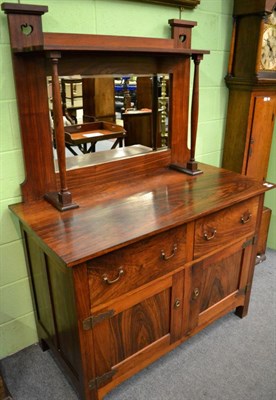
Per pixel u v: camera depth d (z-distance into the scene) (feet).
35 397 4.50
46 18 4.04
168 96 5.29
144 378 4.74
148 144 5.33
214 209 4.17
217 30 5.90
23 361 5.05
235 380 4.69
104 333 3.85
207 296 5.00
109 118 4.75
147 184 4.97
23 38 3.82
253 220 5.15
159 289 4.21
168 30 5.21
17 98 4.00
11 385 4.66
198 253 4.48
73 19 4.25
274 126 7.06
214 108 6.47
